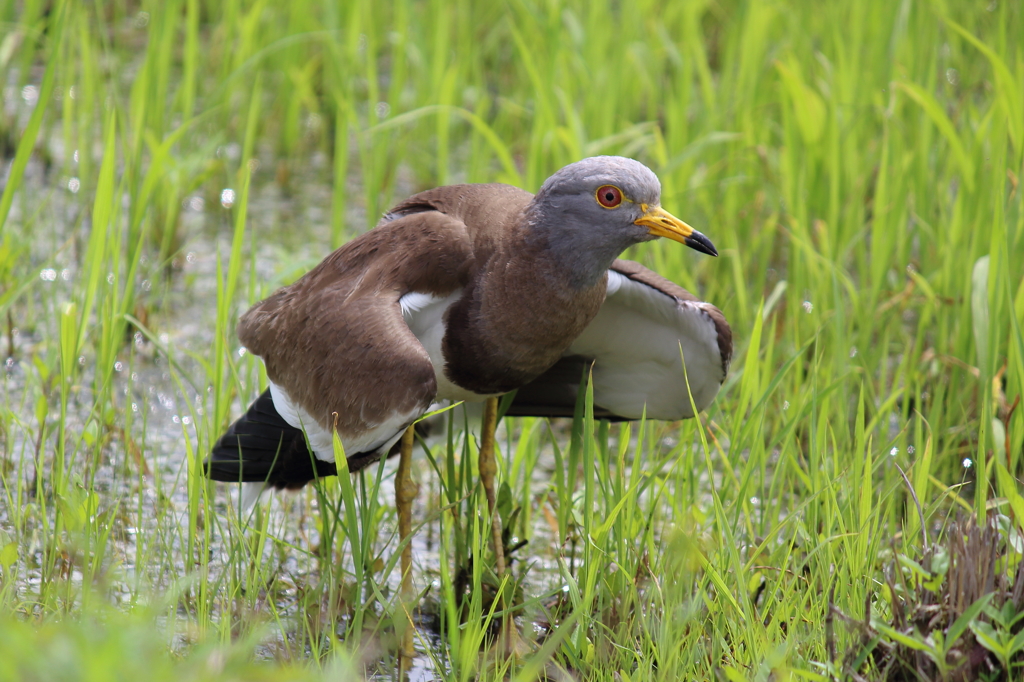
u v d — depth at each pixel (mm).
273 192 16531
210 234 15211
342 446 8234
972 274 11031
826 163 13602
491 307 8773
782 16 17547
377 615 9062
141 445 10664
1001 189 10547
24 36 17156
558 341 8992
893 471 10188
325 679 6508
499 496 9891
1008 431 10031
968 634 7125
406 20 17781
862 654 7148
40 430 9992
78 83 17750
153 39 15211
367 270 8859
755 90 15242
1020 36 15305
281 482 9070
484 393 9227
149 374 12328
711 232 14297
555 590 8391
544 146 13750
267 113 17922
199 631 7895
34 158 16297
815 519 8930
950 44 17250
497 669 8195
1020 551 7523
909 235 13125
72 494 9008
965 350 11586
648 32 17891
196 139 16547
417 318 8938
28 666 5453
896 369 12461
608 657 8172
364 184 16562
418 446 11195
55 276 13164
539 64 16312
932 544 7957
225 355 11891
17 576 8734
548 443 12266
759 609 8742
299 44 18016
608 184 8633
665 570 8555
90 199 14930
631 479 9242
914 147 13430
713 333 9141
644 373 9922
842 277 12117
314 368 8648
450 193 9430
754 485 9859
